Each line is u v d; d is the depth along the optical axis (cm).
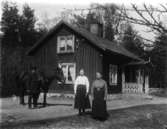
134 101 2047
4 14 3981
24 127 874
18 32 4003
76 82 1101
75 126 898
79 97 1085
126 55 2380
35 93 1435
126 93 2430
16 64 2608
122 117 1095
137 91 2452
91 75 2091
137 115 1166
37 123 934
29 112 1285
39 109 1396
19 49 2891
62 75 1543
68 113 1231
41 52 2370
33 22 4356
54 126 891
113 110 1290
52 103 1739
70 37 2223
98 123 962
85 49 2139
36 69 1469
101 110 998
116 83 2319
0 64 2477
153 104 1702
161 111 1316
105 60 2127
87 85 1097
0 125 910
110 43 2609
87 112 1175
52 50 2312
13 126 888
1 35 3800
